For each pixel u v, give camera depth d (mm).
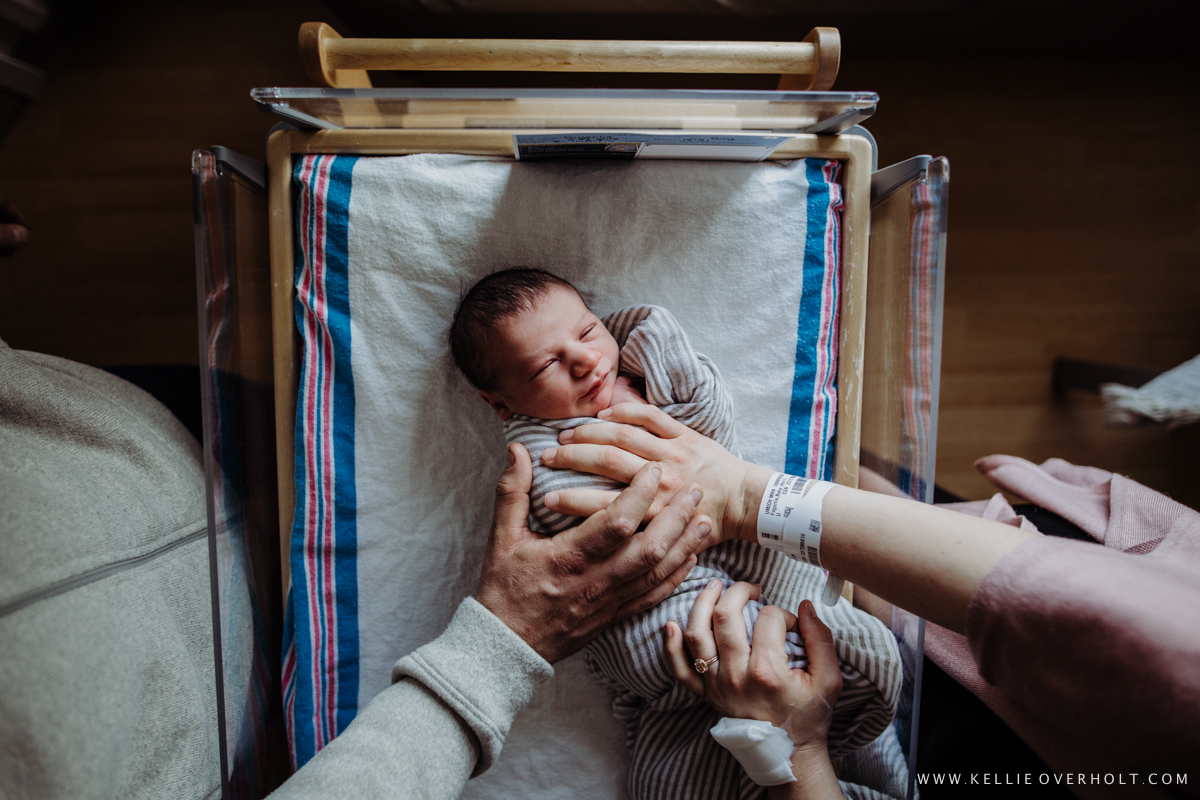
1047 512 908
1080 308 1315
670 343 744
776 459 839
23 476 580
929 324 693
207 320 667
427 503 825
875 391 839
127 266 1237
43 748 486
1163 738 411
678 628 697
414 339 803
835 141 798
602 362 742
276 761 846
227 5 1226
